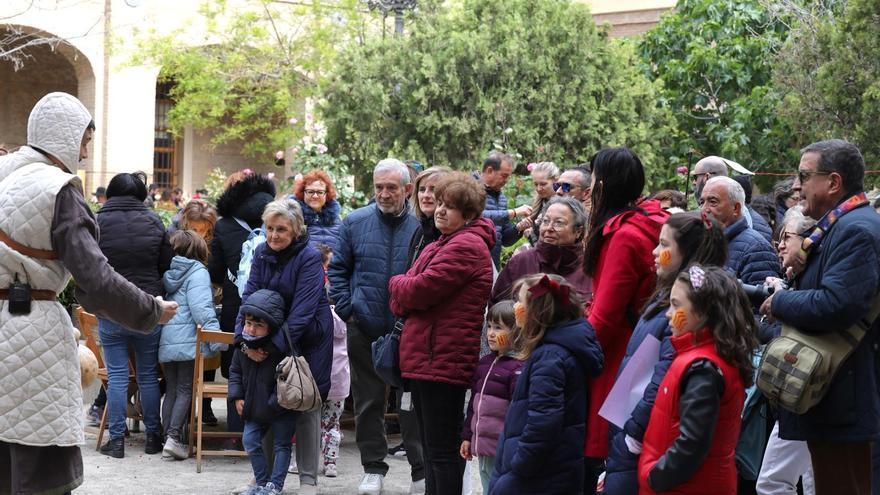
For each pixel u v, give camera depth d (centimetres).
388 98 1680
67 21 2722
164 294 862
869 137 1446
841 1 1688
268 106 2584
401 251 732
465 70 1688
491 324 588
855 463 509
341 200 1315
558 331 515
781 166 1703
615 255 536
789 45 1605
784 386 496
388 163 734
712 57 1809
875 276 486
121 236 845
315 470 729
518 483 514
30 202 510
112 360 853
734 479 446
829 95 1497
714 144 1805
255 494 711
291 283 721
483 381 595
